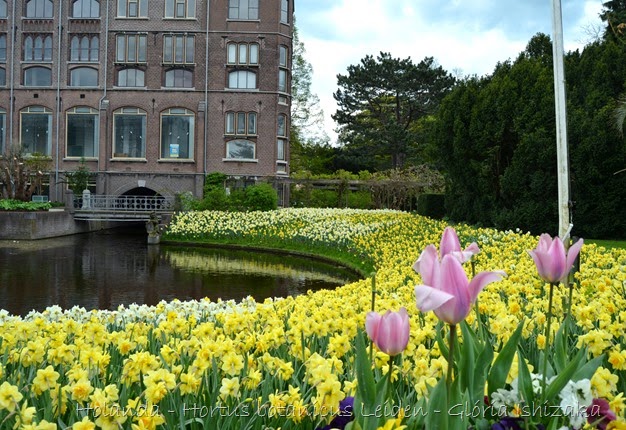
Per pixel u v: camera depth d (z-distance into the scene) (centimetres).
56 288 1658
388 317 233
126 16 4141
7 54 4162
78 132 4169
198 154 4103
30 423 275
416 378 336
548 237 279
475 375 269
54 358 383
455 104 2778
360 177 4950
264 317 552
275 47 4131
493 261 1152
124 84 4156
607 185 2239
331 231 2583
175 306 796
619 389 337
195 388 315
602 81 2430
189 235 3178
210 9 4122
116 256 2505
